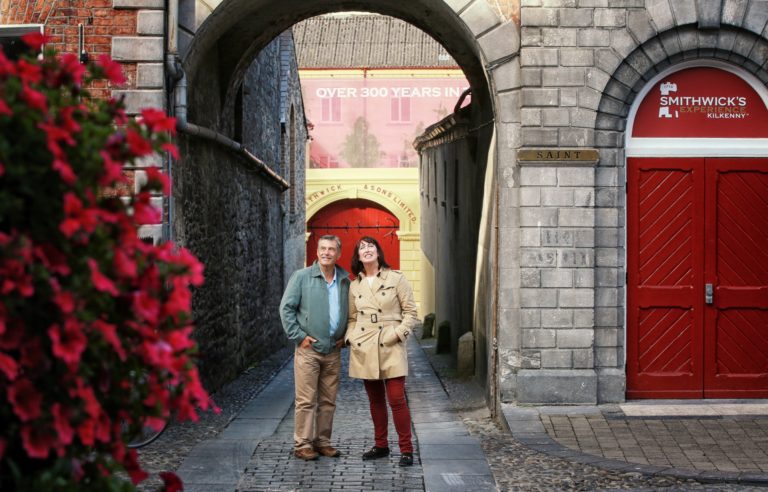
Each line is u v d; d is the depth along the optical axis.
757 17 9.16
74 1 9.07
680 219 9.41
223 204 12.94
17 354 3.00
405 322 7.61
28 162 2.93
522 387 9.15
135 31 9.09
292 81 23.36
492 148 10.91
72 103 3.18
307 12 12.59
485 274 11.55
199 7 9.38
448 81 38.69
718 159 9.41
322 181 36.75
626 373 9.43
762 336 9.44
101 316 3.08
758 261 9.42
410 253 36.59
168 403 3.26
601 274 9.27
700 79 9.39
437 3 9.66
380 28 40.66
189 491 6.71
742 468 7.29
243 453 7.91
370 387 7.77
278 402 11.01
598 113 9.20
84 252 3.00
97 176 3.05
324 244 7.71
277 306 20.11
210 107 12.13
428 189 25.50
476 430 8.97
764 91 9.36
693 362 9.42
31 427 2.92
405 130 38.75
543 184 9.14
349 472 7.36
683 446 7.94
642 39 9.15
